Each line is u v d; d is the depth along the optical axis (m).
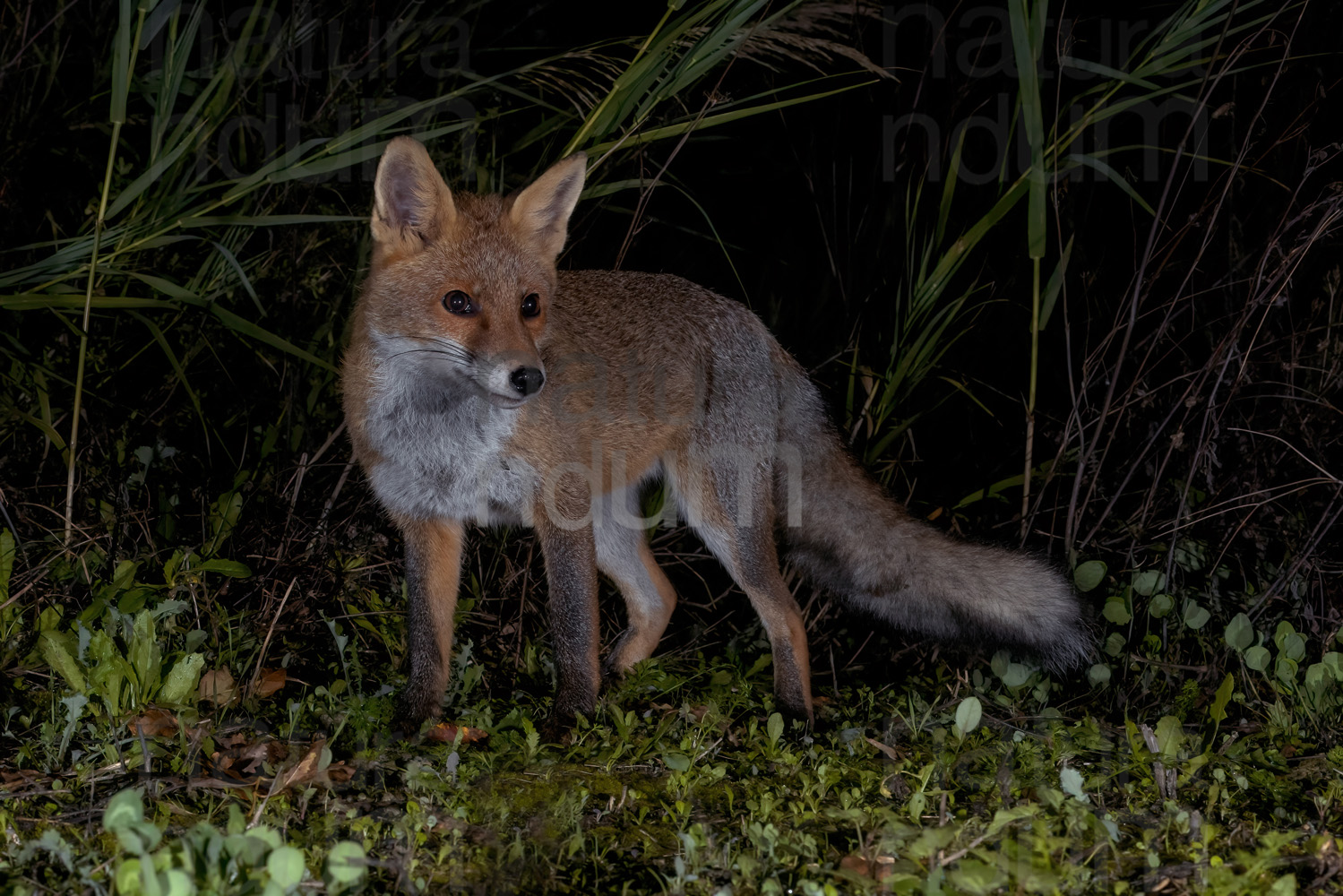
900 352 8.48
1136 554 8.07
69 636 6.32
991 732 6.61
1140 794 5.58
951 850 4.82
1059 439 8.84
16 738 5.77
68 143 8.77
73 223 9.10
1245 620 6.84
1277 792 5.56
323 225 8.96
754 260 11.64
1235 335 7.54
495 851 4.91
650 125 9.12
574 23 11.48
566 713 6.75
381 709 6.43
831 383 9.38
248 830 4.40
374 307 6.77
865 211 9.70
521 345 6.52
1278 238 7.47
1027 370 9.70
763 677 8.06
